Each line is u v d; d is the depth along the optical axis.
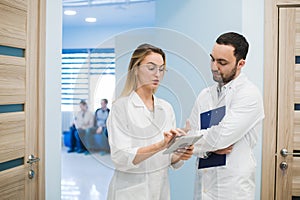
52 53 2.48
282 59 2.61
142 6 6.05
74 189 4.93
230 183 1.81
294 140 2.61
